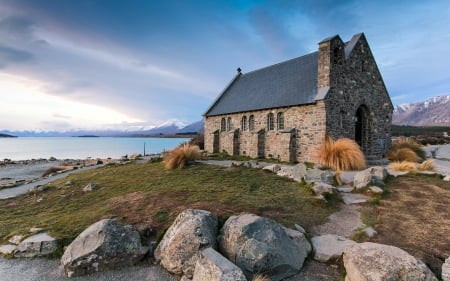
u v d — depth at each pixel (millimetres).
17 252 7754
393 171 15375
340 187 12727
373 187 11625
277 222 8234
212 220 7812
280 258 6551
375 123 23109
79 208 11359
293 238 7340
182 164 17297
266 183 13094
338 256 6820
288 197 10930
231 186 12539
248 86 29969
